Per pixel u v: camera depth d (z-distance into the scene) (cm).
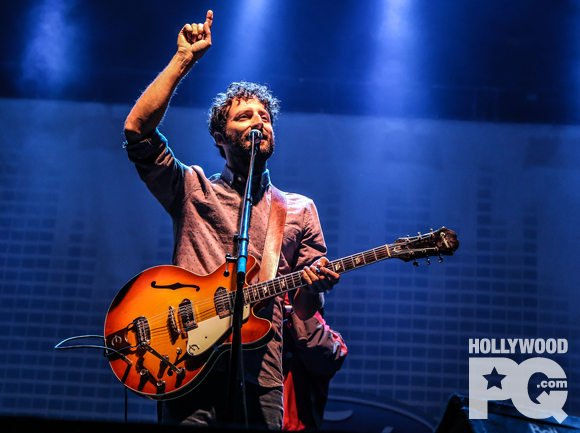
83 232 605
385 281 581
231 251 234
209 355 214
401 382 559
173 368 212
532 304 575
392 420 402
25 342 580
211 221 238
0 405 564
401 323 571
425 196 602
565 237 586
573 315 571
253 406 218
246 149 245
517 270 582
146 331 215
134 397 562
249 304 220
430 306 575
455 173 603
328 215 600
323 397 256
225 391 217
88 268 597
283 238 244
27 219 606
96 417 558
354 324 572
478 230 593
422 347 566
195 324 217
